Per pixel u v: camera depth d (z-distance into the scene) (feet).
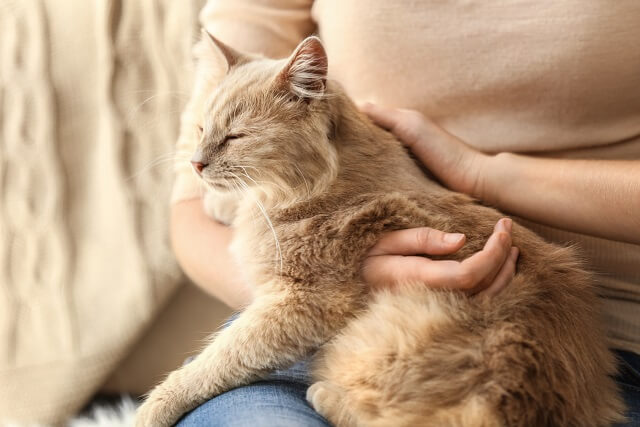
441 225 3.34
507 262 3.09
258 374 3.22
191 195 4.24
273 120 3.43
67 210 5.40
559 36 3.38
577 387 2.86
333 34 3.98
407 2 3.70
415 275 3.10
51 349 5.23
